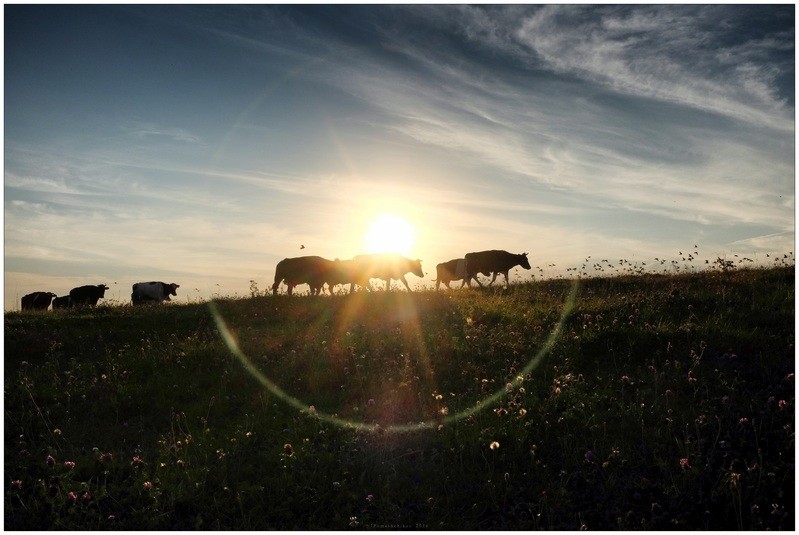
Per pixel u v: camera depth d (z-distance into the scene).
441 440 8.20
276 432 8.84
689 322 11.80
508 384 9.41
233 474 7.75
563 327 12.66
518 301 16.38
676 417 8.22
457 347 11.78
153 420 9.79
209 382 11.21
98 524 6.75
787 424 7.74
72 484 7.48
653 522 6.41
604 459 7.49
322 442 8.48
